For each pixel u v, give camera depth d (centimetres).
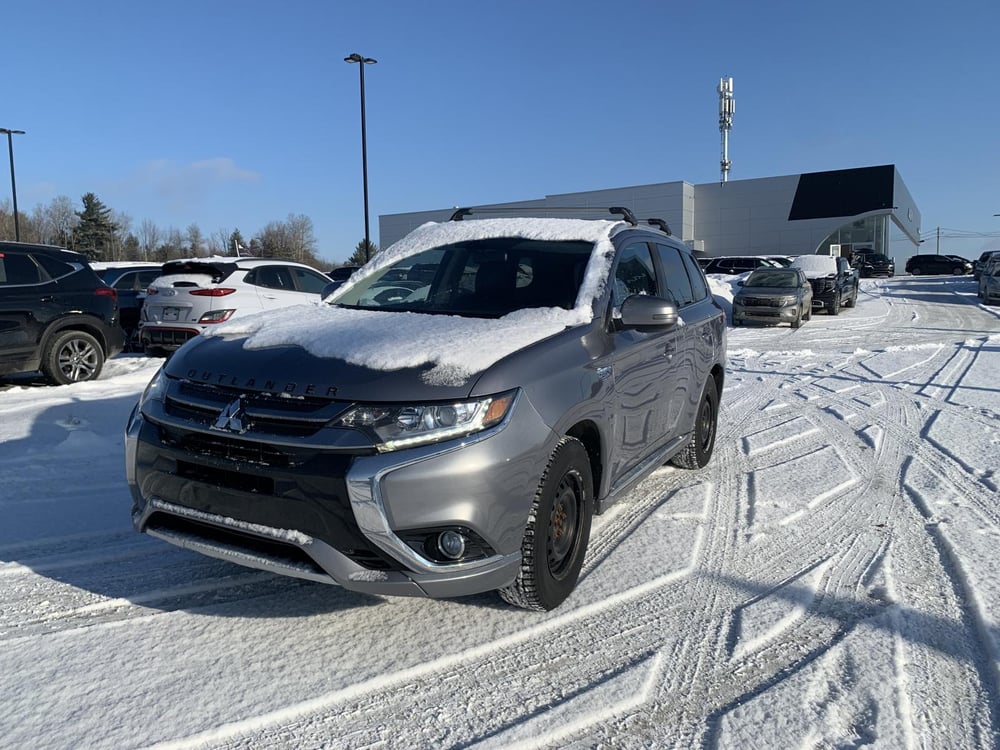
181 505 305
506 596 325
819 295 2267
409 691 272
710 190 5584
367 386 285
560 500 333
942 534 421
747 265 3706
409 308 417
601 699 267
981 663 289
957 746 240
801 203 5334
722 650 301
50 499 476
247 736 246
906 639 308
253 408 291
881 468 564
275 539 282
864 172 5141
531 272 416
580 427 346
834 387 936
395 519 274
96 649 297
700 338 528
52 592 346
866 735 245
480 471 282
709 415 578
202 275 1041
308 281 1173
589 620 326
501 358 309
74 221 7762
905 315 2228
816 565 384
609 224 459
